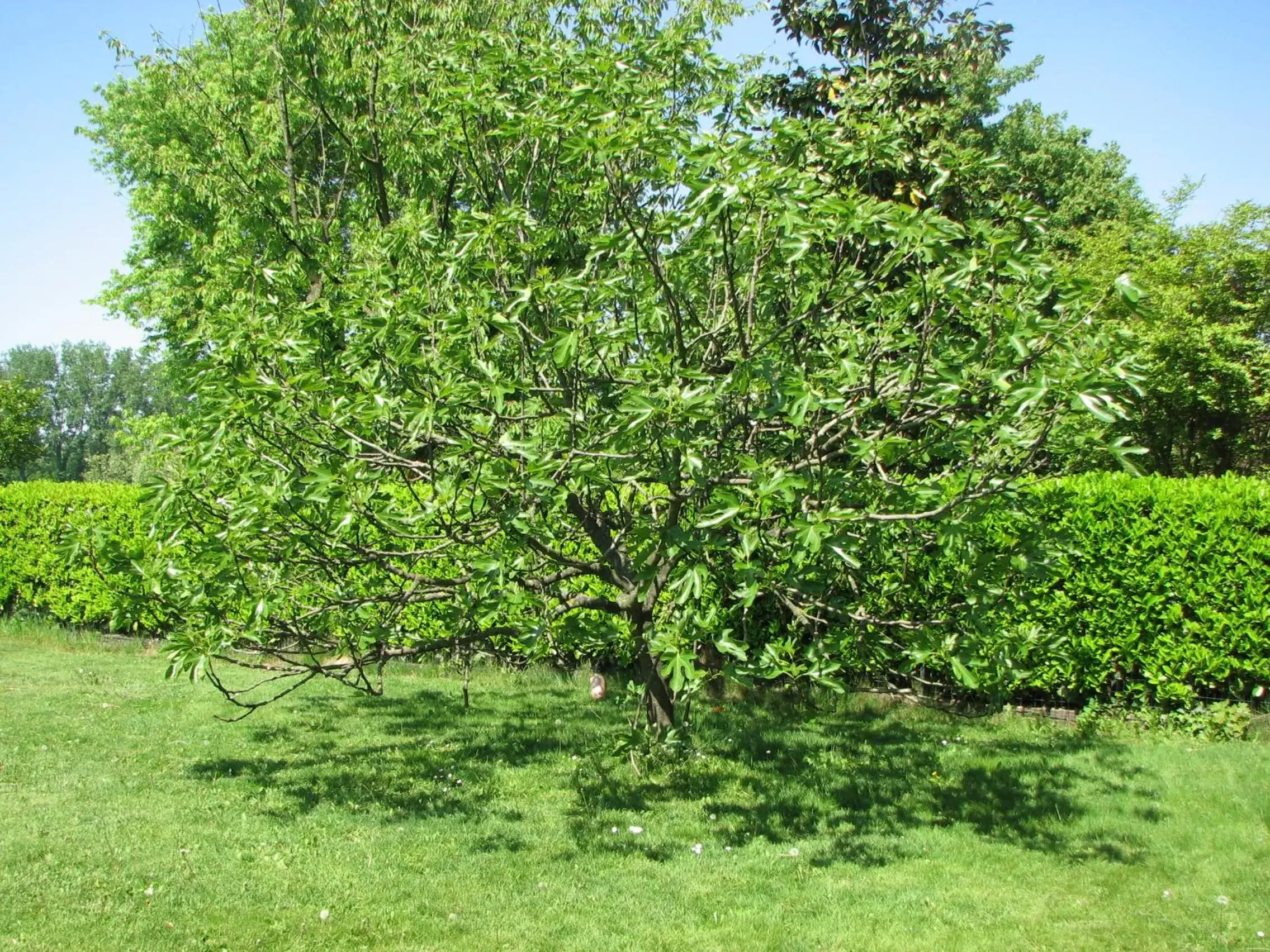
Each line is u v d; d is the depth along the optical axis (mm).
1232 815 5516
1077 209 24719
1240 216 15789
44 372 92438
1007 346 4207
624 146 4457
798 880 4680
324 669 5980
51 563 12242
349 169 12438
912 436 5566
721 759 6734
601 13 6695
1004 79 27625
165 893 4375
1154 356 15227
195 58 15547
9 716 7852
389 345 5246
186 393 6184
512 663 9984
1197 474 17094
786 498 4055
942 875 4742
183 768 6469
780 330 4734
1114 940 4027
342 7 11180
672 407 4156
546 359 4859
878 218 4340
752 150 4465
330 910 4258
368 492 5195
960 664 4887
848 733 7574
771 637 8312
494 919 4207
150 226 20703
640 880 4660
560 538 6137
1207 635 7414
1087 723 7645
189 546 5398
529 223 5426
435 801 5828
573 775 6348
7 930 3967
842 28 10742
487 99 5676
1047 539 5090
